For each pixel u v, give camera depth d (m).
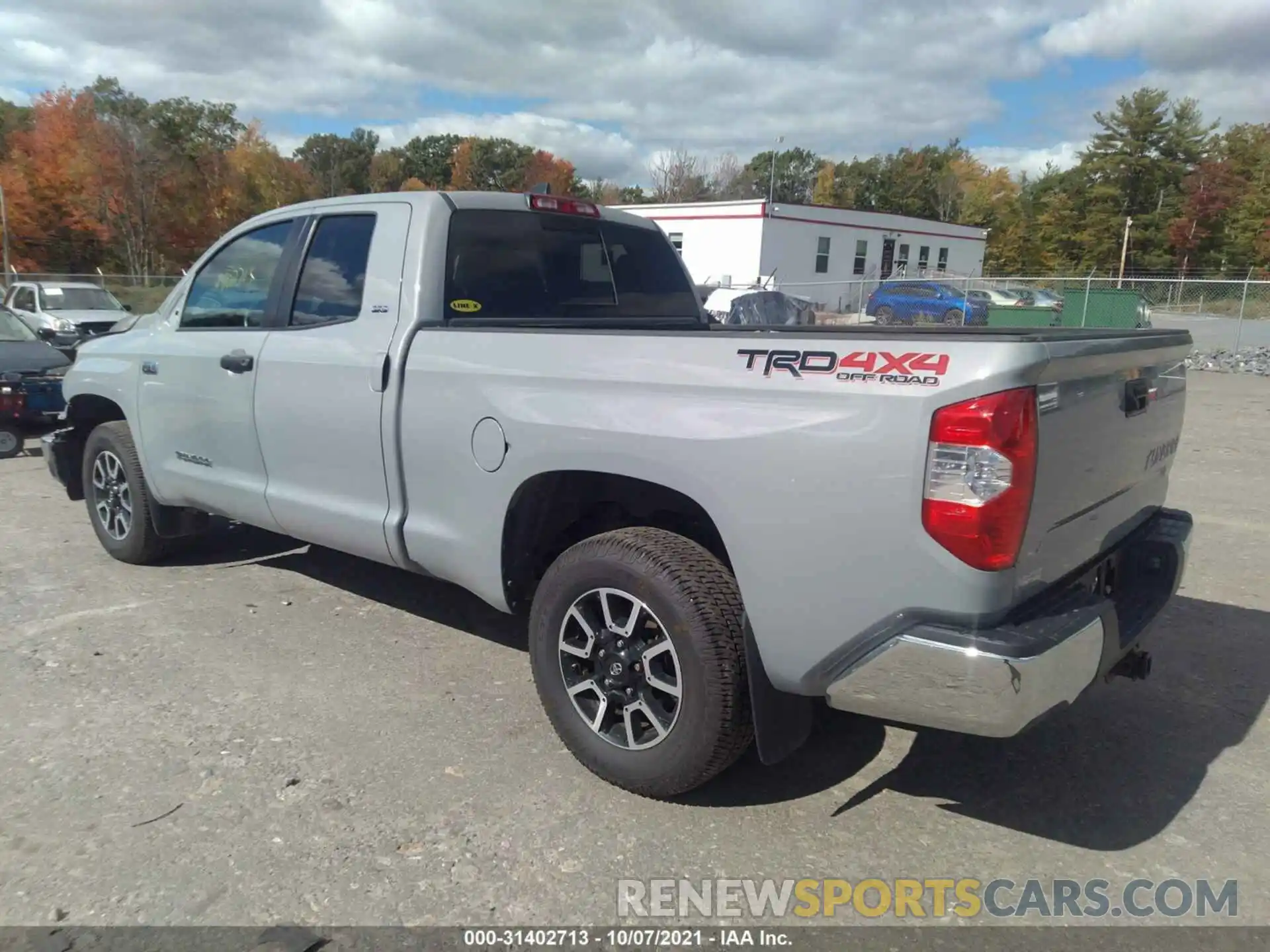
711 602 3.01
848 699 2.79
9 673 4.23
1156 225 63.25
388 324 3.99
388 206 4.17
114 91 49.81
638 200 78.31
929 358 2.55
